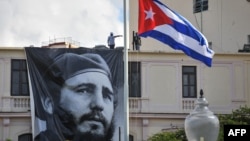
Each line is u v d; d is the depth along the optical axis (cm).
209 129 1527
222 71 4162
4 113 3962
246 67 4178
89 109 3950
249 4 4941
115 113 3969
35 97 3962
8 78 4009
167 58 4122
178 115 4075
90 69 3984
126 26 2236
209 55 2166
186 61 4128
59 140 3925
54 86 3966
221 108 4138
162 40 2161
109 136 3944
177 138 3706
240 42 4931
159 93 4091
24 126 3981
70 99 3953
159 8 2167
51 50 3991
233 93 4156
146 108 4066
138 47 4469
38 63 3978
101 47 4272
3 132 3962
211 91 4144
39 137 3931
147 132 4044
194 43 2152
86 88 3969
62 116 3947
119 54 4012
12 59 4022
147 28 2170
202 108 1562
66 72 3972
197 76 4134
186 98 4103
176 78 4112
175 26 2155
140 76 4094
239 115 3831
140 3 2191
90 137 3931
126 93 2233
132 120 4056
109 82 3984
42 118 3947
